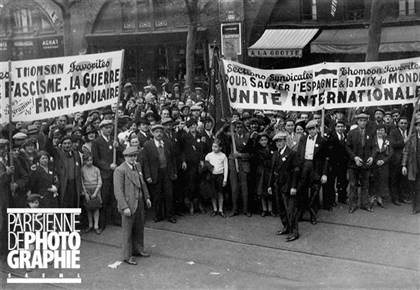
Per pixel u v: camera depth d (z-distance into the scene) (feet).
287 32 57.62
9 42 74.69
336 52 54.49
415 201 29.89
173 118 36.37
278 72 31.30
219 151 31.04
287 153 27.04
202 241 26.86
